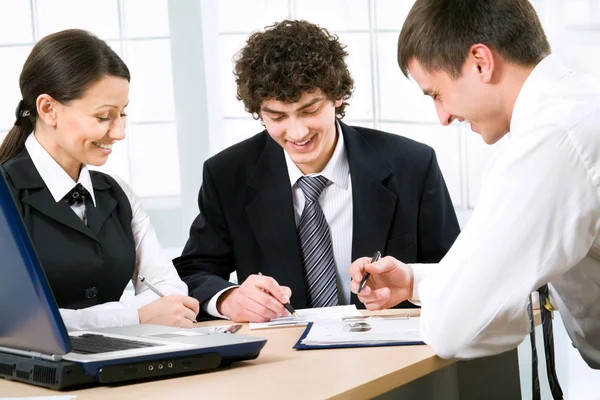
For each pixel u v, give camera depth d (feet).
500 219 4.50
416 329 5.21
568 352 9.73
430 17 4.89
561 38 9.51
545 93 4.64
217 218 7.26
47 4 11.70
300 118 6.45
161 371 4.21
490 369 5.97
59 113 6.05
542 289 5.04
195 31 11.37
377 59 10.84
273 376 4.18
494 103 4.84
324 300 6.78
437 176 7.29
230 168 7.23
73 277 6.07
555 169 4.42
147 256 6.86
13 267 3.92
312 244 6.88
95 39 6.17
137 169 11.85
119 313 5.81
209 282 6.68
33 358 4.26
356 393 3.89
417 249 7.20
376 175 6.97
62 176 6.19
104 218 6.37
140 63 11.73
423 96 10.53
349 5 10.93
